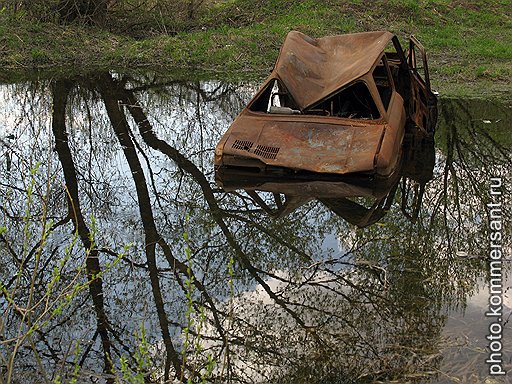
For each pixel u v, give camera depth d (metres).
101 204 8.73
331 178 9.09
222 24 21.59
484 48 18.81
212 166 10.45
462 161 10.57
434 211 8.46
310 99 9.67
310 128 9.21
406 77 10.84
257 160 9.01
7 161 10.42
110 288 6.45
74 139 11.86
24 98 14.67
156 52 18.80
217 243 7.54
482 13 22.78
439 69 16.78
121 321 5.82
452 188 9.35
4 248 7.23
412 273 6.73
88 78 16.78
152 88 16.00
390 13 21.78
